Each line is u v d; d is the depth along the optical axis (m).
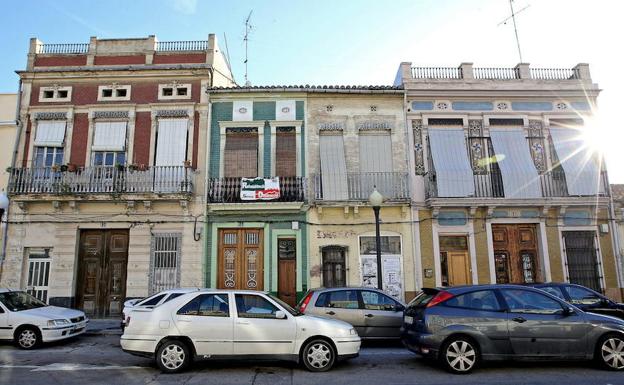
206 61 17.64
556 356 8.22
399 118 17.41
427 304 8.58
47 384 7.32
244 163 17.03
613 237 16.64
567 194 16.67
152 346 8.18
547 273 16.17
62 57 17.77
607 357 8.24
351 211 16.58
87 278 16.25
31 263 16.19
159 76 17.47
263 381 7.55
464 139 17.20
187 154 16.89
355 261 16.23
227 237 16.52
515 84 17.55
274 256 16.17
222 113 17.30
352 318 10.74
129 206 16.27
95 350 10.66
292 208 16.25
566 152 17.20
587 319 8.40
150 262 16.06
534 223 16.67
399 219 16.55
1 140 17.16
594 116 17.64
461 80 17.53
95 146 16.98
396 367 8.64
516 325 8.27
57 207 16.25
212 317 8.37
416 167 17.05
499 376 7.84
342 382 7.48
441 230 16.48
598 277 16.31
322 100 17.50
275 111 17.31
